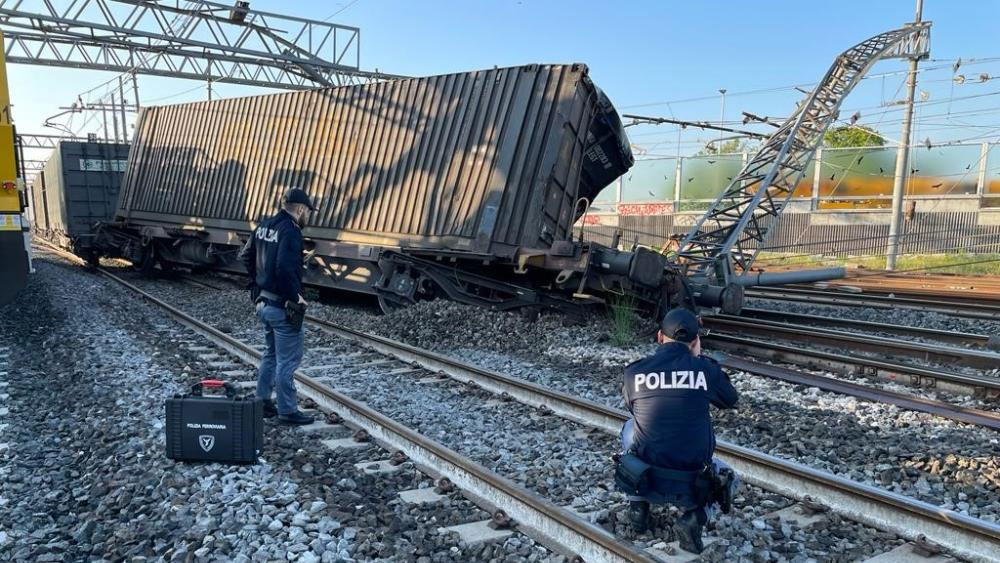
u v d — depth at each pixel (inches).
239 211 665.6
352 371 345.7
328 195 577.3
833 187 1608.0
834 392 307.9
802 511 184.4
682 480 158.9
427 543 162.2
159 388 296.5
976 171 1438.2
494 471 212.2
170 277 838.5
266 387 257.3
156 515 172.4
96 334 423.2
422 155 516.7
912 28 886.4
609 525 172.7
